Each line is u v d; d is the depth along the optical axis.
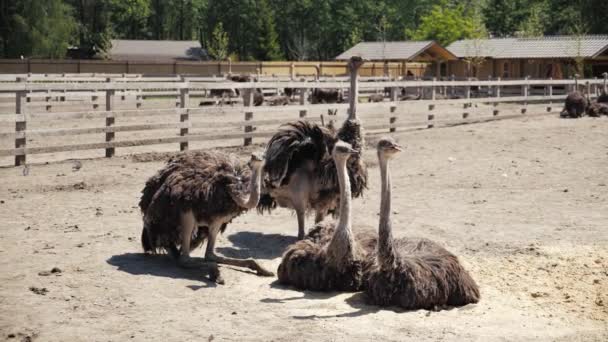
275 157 8.22
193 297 6.62
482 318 6.17
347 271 6.80
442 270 6.45
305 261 6.92
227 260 7.45
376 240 7.19
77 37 78.44
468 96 25.92
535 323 6.07
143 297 6.57
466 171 14.08
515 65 52.19
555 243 8.69
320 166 8.28
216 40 76.31
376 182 12.87
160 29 92.81
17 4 58.94
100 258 7.78
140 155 15.58
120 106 28.23
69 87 15.01
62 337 5.61
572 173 13.77
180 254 7.67
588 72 47.81
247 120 17.80
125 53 72.62
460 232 9.20
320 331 5.80
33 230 9.02
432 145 18.02
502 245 8.59
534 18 59.47
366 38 89.00
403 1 90.62
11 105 25.47
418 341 5.61
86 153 16.27
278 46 78.50
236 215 7.48
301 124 8.30
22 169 13.66
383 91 35.59
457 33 70.19
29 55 59.00
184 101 17.00
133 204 10.72
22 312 6.10
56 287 6.75
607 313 6.36
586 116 26.08
